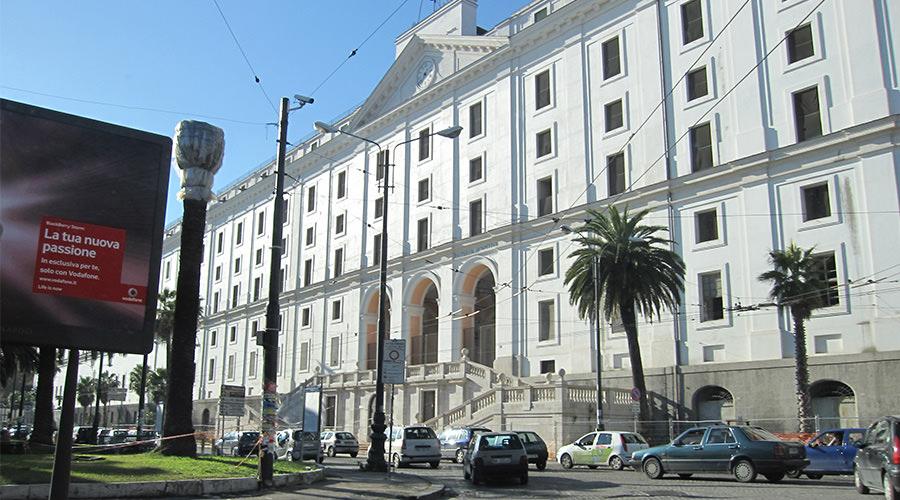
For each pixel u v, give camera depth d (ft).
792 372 105.09
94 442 162.81
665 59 130.21
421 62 188.85
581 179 141.08
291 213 234.99
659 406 119.85
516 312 148.97
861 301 100.17
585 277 111.34
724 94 120.16
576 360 135.23
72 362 30.01
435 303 185.57
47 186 30.48
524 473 67.92
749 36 118.11
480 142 165.58
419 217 179.93
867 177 101.60
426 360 179.73
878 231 99.66
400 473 78.59
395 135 193.36
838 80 106.32
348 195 208.95
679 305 112.27
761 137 113.91
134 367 303.48
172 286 302.04
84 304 30.58
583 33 146.00
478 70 168.66
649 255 107.34
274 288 59.82
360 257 199.11
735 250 115.55
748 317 112.16
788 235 109.40
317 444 98.02
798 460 65.51
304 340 216.54
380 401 82.17
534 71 155.63
